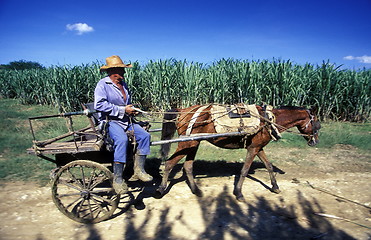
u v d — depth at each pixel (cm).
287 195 466
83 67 1353
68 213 354
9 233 328
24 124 952
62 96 1270
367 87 1122
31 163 584
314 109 487
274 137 446
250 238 332
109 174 365
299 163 645
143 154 383
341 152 737
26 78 1582
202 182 520
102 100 369
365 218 387
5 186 466
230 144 466
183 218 381
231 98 1156
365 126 1073
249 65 1120
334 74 1127
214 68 1194
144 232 344
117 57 389
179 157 446
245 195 464
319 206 425
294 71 1163
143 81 1245
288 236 338
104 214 365
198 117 448
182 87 1202
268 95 1122
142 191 473
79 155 395
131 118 405
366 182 529
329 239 333
